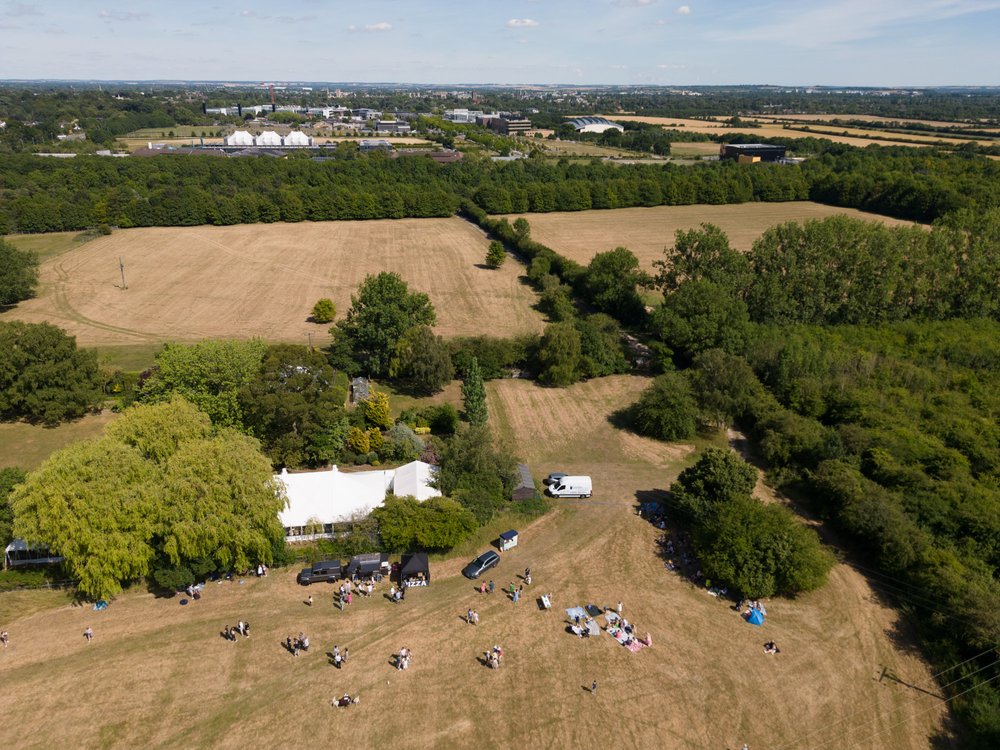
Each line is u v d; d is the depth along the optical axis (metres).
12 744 39.59
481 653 46.97
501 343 93.62
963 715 42.44
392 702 42.97
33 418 77.75
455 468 63.91
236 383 69.44
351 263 147.25
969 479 63.03
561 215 195.00
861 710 42.88
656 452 75.38
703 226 107.12
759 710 42.69
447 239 170.38
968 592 48.03
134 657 46.03
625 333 107.94
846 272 99.94
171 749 39.59
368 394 83.69
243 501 51.59
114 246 156.62
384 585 53.94
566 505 65.06
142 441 54.88
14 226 163.00
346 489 60.84
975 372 85.75
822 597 52.91
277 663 45.84
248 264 144.75
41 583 52.06
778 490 67.81
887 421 72.31
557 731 41.06
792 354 83.19
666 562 57.06
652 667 45.88
